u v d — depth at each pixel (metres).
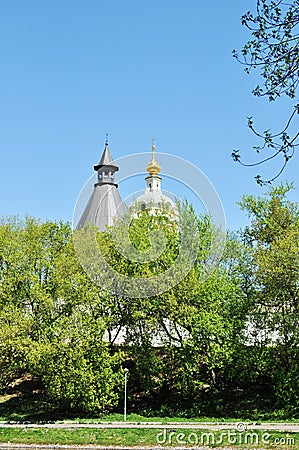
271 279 35.03
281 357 35.47
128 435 27.78
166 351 37.97
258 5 8.59
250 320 36.59
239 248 39.03
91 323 35.00
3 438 27.98
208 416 34.53
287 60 8.55
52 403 37.47
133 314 35.88
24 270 38.03
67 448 26.06
